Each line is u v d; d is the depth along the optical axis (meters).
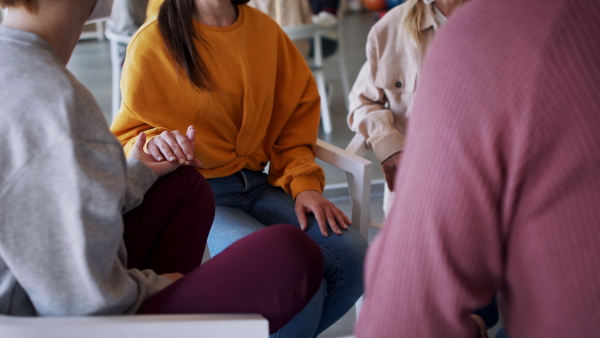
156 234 1.27
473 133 0.56
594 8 0.53
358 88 1.97
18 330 0.80
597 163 0.53
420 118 0.61
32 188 0.82
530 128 0.54
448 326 0.62
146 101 1.51
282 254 1.01
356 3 6.43
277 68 1.72
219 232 1.50
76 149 0.82
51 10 0.90
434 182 0.59
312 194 1.59
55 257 0.84
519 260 0.60
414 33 1.80
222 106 1.56
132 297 0.94
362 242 1.51
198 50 1.52
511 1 0.56
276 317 1.01
